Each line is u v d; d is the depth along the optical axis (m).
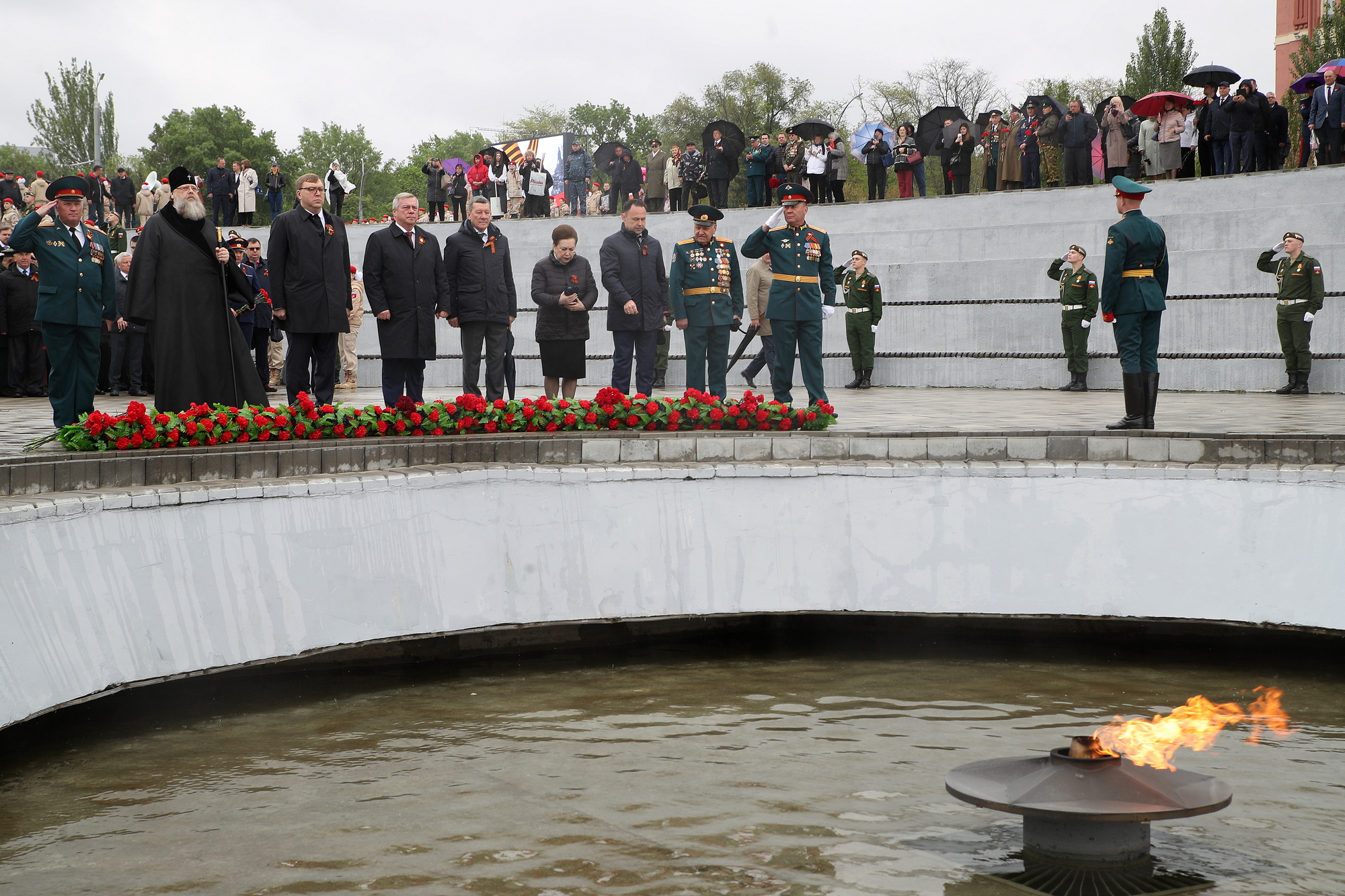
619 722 5.91
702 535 7.31
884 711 6.09
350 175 91.62
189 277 7.60
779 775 4.99
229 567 5.97
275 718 6.09
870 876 3.86
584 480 7.14
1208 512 6.99
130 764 5.30
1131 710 6.14
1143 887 3.74
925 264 19.27
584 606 7.13
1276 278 16.17
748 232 22.16
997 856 4.03
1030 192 19.83
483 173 26.98
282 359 17.42
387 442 6.92
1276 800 4.63
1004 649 7.68
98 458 5.86
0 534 5.02
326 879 3.88
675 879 3.84
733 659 7.45
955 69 53.66
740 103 58.06
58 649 5.18
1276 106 18.50
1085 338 16.64
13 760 5.39
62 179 8.48
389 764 5.23
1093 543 7.16
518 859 4.04
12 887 3.87
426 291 9.59
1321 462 6.99
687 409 8.14
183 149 73.75
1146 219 8.74
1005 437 7.52
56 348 8.55
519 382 21.50
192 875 3.94
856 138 23.95
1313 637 7.47
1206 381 16.22
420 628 6.67
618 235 11.10
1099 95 52.81
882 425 9.95
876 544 7.36
